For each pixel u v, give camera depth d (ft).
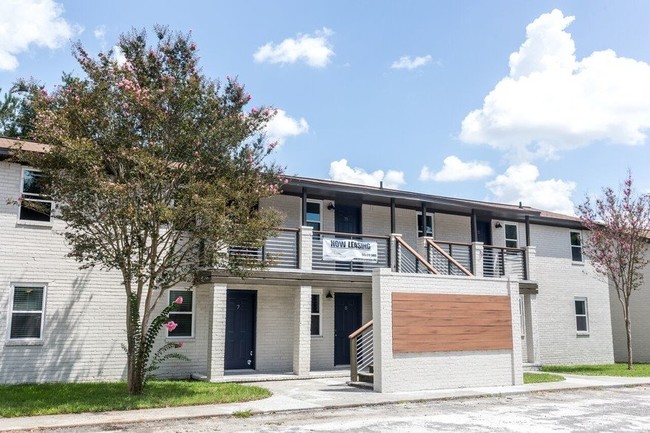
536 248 83.25
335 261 66.49
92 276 54.34
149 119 42.24
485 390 50.93
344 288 65.92
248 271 51.96
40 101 42.37
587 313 85.66
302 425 34.99
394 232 66.13
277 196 65.62
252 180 46.03
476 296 54.85
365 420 36.94
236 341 60.75
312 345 64.39
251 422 35.91
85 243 42.34
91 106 41.57
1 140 52.03
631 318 96.68
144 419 35.40
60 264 53.01
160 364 56.18
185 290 58.29
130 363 43.55
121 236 42.42
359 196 65.51
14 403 39.09
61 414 36.76
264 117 47.03
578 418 38.40
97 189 39.52
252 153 46.32
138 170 40.45
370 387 50.19
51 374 51.60
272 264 47.57
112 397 41.83
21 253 51.55
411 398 45.55
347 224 70.59
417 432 33.06
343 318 67.21
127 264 42.83
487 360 54.39
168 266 44.50
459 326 53.16
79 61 43.32
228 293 61.00
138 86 42.32
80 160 39.19
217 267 48.24
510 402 46.09
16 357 50.47
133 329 43.34
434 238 76.28
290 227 65.67
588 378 62.95
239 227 43.70
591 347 84.94
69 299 53.11
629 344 76.43
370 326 55.21
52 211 48.47
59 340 52.26
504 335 55.83
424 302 51.65
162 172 40.96
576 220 85.87
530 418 38.24
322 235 67.31
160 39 46.29
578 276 86.02
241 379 54.54
